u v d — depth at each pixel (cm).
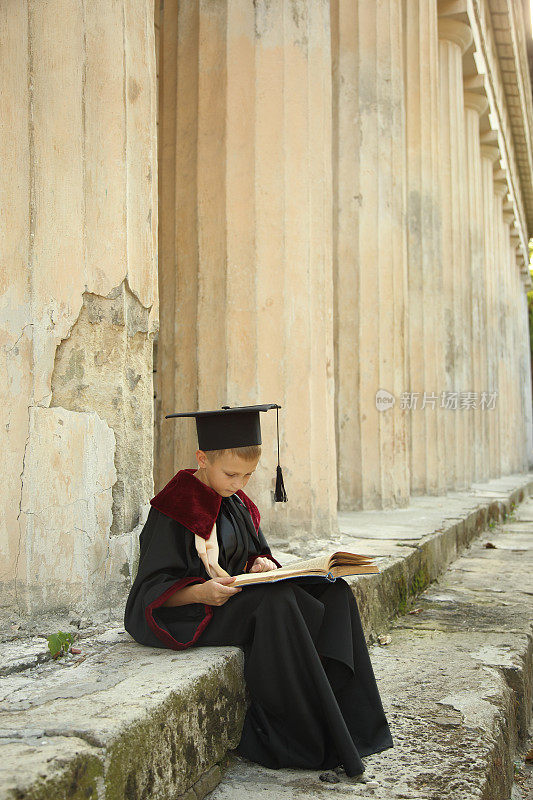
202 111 589
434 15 1217
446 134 1412
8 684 260
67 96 345
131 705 233
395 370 908
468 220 1650
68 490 335
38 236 337
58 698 242
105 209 356
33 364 333
